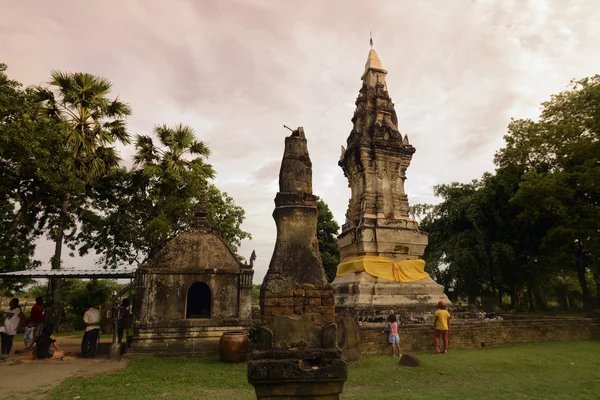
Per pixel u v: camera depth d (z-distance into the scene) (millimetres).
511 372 9945
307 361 4898
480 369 10305
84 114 21562
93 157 20844
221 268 13711
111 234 23141
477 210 28031
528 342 15328
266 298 5676
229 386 8547
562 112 25406
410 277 19328
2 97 15734
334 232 40062
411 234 20641
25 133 15125
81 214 22719
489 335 14664
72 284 28938
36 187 18938
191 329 12945
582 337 16312
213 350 12727
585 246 23656
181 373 9805
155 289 13102
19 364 11242
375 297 18094
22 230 21578
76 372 10055
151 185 23578
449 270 29016
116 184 23562
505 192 27000
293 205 6297
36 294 37781
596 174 21078
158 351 12484
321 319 5129
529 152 26203
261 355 4727
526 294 36750
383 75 24281
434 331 13320
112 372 10039
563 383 8742
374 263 19312
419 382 8953
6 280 21625
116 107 22734
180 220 24219
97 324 12734
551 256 26141
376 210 20703
